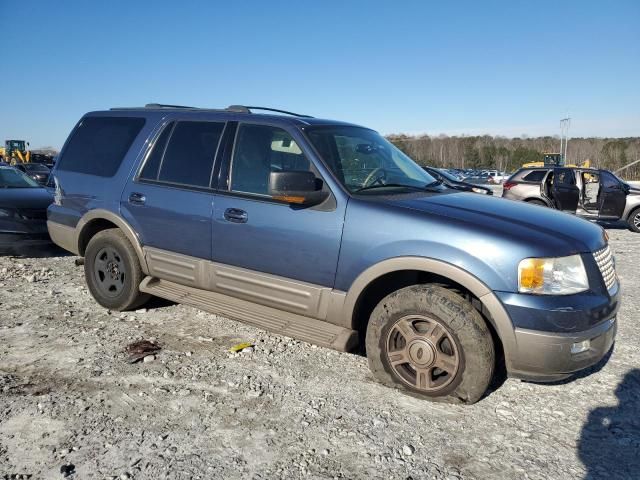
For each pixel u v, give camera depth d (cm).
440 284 348
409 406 338
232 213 406
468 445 298
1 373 369
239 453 283
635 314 548
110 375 370
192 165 442
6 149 3969
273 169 400
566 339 307
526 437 307
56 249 793
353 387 362
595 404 348
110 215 484
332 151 396
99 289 509
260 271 398
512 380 380
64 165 538
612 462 285
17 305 521
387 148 463
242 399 341
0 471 261
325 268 366
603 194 1373
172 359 399
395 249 340
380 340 355
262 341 441
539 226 338
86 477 259
